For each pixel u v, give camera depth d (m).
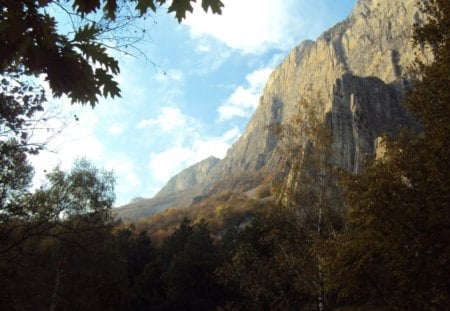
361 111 91.38
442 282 11.94
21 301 19.34
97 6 3.12
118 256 34.06
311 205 20.44
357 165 78.81
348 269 13.46
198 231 53.03
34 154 6.86
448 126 12.12
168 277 42.34
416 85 13.83
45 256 25.89
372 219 12.72
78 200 28.78
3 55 3.25
